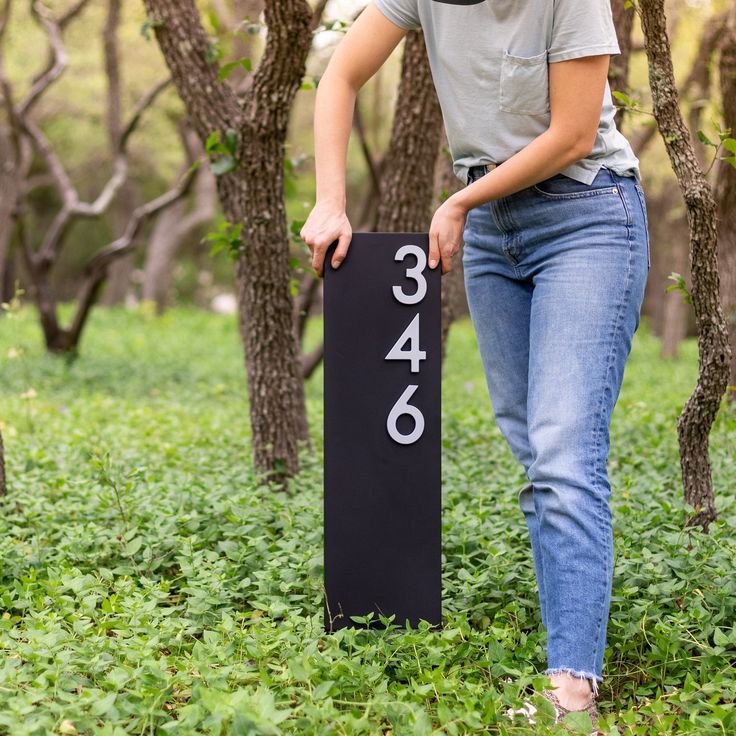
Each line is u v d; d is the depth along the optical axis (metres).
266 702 2.94
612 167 3.56
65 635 3.66
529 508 3.85
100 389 14.77
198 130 7.50
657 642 3.76
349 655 3.55
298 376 8.22
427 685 3.24
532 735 3.07
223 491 6.16
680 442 5.22
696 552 4.60
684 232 24.31
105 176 44.28
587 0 3.30
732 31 8.91
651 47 4.43
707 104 10.12
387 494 3.92
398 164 8.23
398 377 3.88
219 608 4.24
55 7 22.66
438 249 3.75
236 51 10.62
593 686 3.35
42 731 2.93
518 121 3.52
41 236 52.81
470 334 29.34
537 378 3.53
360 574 3.94
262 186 6.82
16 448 8.24
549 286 3.55
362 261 3.84
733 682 3.46
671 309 24.89
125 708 3.11
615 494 6.02
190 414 11.52
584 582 3.35
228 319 32.75
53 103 28.92
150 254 37.50
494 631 3.67
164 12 7.30
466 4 3.47
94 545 5.01
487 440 9.21
